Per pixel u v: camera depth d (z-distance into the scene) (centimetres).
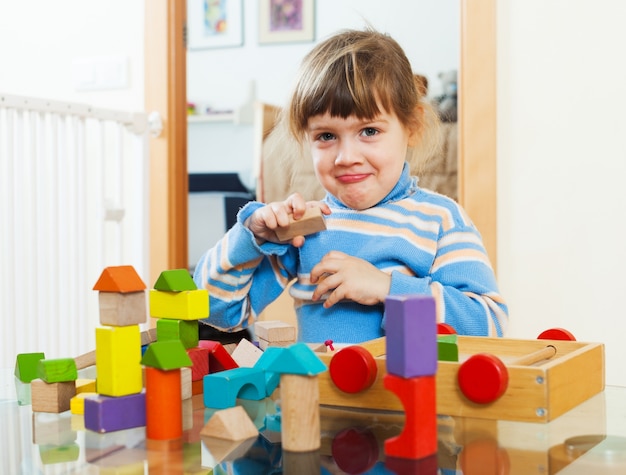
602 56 175
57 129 186
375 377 66
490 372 61
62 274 192
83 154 193
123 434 61
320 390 68
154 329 85
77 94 232
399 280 98
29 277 183
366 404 66
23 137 177
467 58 185
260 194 282
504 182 184
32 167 180
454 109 348
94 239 226
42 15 235
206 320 114
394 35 383
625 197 174
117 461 54
